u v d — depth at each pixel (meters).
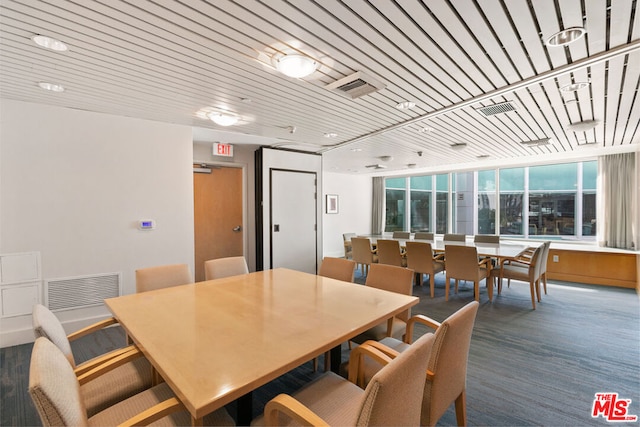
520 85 2.42
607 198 5.53
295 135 4.27
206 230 5.02
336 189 8.41
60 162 3.09
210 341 1.44
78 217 3.19
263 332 1.54
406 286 2.34
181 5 1.48
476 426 1.84
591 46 1.87
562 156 5.77
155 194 3.60
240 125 3.76
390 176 9.21
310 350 1.35
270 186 5.19
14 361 2.61
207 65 2.13
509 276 4.27
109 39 1.78
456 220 7.94
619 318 3.64
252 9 1.52
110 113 3.29
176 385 1.09
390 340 1.98
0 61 2.06
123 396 1.52
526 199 6.75
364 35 1.77
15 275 2.90
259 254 5.19
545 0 1.48
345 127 3.81
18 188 2.91
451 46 1.91
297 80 2.39
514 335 3.16
